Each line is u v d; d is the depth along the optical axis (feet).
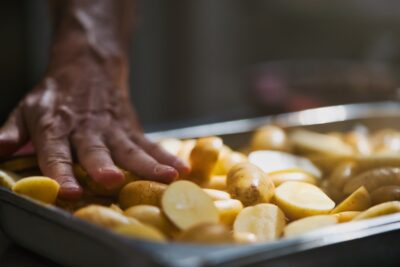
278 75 5.79
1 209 2.51
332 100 5.11
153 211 2.35
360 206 2.62
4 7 7.27
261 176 2.65
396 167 3.01
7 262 2.44
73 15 3.36
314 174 3.05
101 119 3.03
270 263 2.05
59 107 3.01
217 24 8.80
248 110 5.51
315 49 8.45
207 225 2.18
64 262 2.26
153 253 1.98
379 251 2.24
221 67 8.98
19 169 2.93
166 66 8.74
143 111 8.67
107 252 2.08
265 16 8.71
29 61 7.56
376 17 7.82
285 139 3.55
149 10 8.48
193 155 2.86
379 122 4.02
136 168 2.76
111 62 3.27
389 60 7.20
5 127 2.98
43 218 2.28
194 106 8.86
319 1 8.17
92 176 2.68
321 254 2.13
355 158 3.14
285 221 2.51
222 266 1.98
